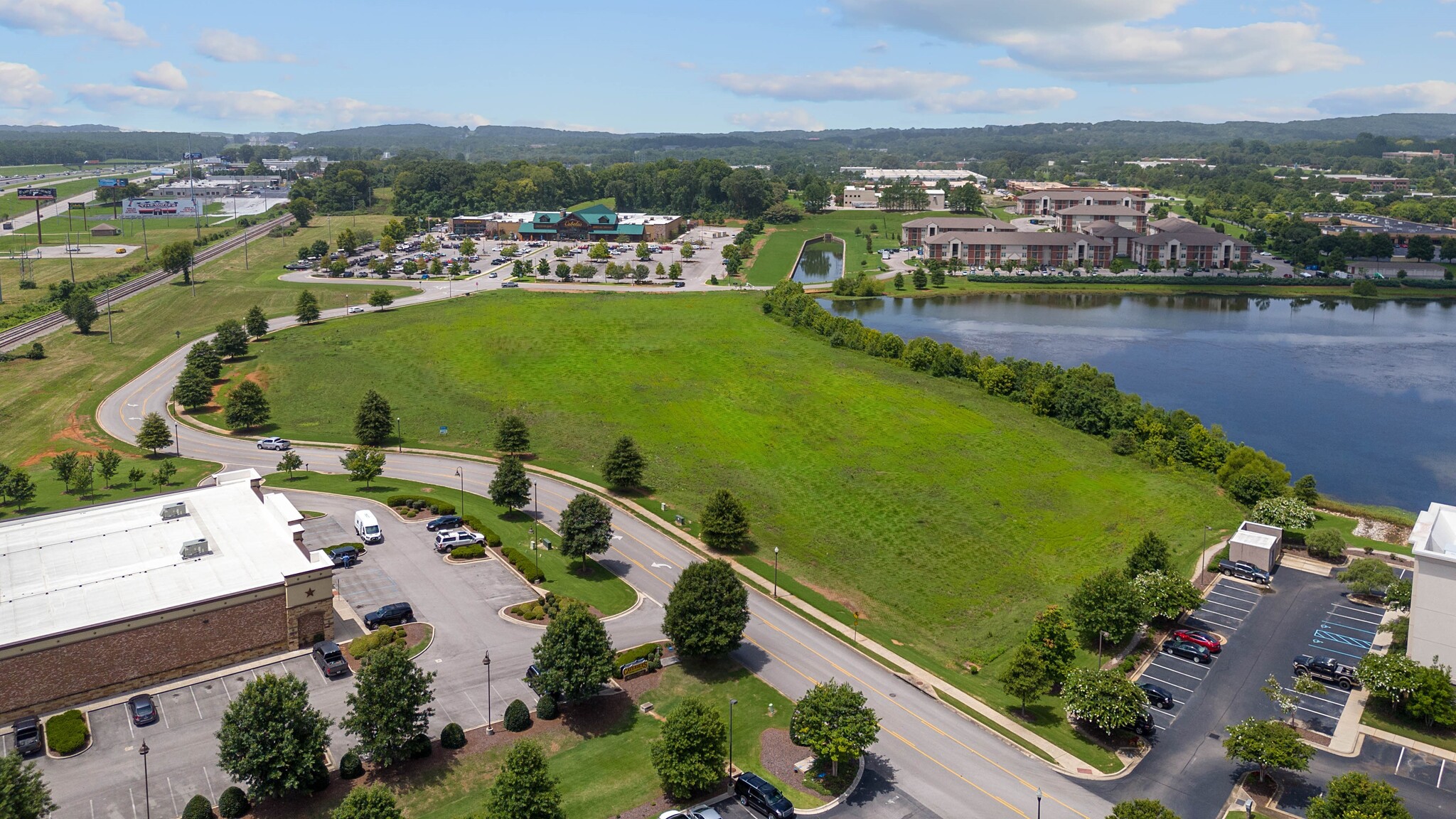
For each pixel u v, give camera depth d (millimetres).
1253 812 82500
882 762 88125
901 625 117938
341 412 194875
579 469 164625
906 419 190500
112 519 115062
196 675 96500
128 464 165000
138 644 93188
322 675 96750
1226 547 137375
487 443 177000
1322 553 134375
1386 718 96750
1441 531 107125
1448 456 184125
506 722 89438
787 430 184875
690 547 135000
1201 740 93625
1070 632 115250
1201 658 107938
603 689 97312
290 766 77438
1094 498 156625
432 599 113250
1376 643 110875
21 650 87375
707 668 103062
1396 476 174375
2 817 68062
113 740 85875
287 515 113750
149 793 79062
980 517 149000
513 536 133250
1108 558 135875
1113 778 87250
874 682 102125
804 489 158750
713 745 81500
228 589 98625
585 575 122750
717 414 192625
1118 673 94500
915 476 164000
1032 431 187000
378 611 107188
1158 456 172500
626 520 143000
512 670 99000
